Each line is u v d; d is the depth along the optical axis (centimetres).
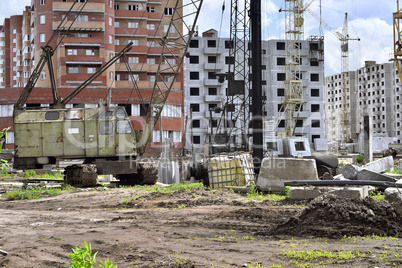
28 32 10688
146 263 761
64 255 847
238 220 1192
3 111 6353
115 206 1628
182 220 1227
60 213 1506
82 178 2556
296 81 9262
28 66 10719
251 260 752
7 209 1667
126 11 8488
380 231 922
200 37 9306
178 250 852
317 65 9994
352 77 18300
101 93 6494
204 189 1903
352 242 857
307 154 4169
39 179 2967
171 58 8631
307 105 9881
